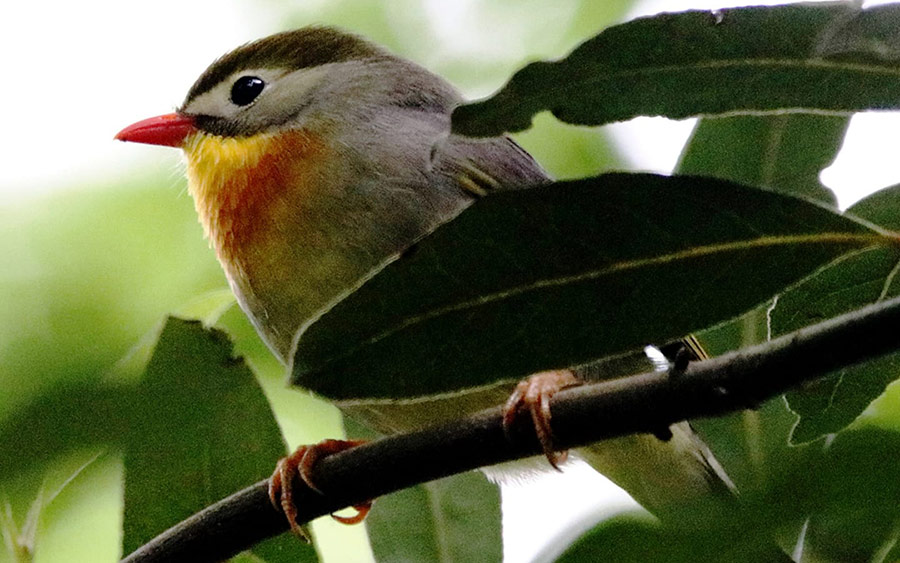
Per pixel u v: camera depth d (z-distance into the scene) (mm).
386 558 7320
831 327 4348
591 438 5332
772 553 3186
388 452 6027
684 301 4465
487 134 4746
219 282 10734
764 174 6371
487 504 7410
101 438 6797
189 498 6941
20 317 10211
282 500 6258
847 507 3191
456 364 4477
